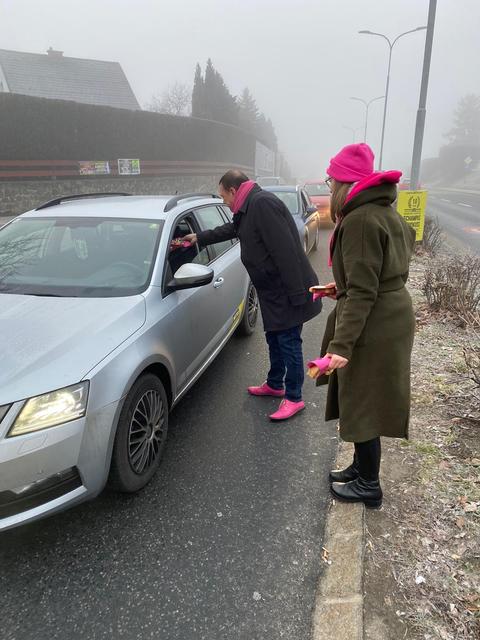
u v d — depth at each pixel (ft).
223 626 6.25
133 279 9.86
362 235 6.54
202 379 13.67
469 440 9.86
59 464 6.81
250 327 16.80
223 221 15.57
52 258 10.62
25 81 101.71
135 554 7.44
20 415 6.58
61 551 7.52
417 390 12.07
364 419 7.35
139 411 8.43
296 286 10.26
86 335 7.90
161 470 9.51
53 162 70.08
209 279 10.14
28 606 6.59
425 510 8.01
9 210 64.23
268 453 10.07
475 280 18.24
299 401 11.62
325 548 7.42
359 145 6.88
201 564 7.24
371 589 6.59
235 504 8.53
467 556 7.02
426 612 6.19
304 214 29.43
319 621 6.20
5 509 6.59
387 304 6.97
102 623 6.33
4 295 9.45
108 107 79.87
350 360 7.25
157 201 12.72
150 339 8.73
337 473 8.89
